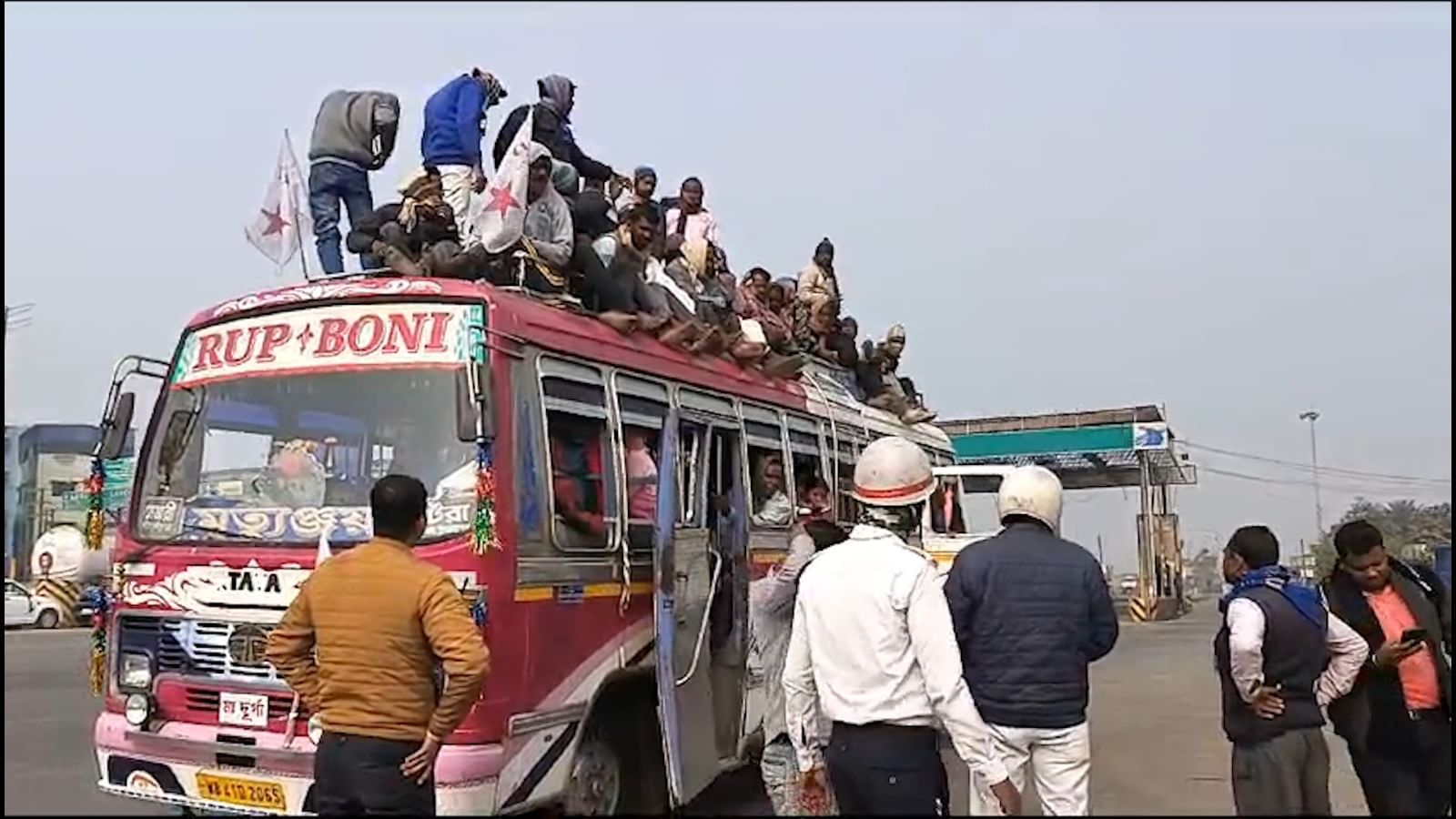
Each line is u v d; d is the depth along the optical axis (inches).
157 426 277.4
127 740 257.3
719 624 329.7
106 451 277.7
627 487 295.6
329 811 193.8
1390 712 236.8
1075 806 203.0
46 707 361.1
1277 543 226.1
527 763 250.1
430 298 263.6
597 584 277.7
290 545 252.2
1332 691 231.8
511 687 245.8
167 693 256.2
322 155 373.7
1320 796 217.8
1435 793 236.5
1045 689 202.1
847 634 193.0
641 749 300.2
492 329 258.1
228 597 252.8
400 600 194.5
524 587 252.1
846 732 192.7
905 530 201.9
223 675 250.5
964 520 534.9
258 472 263.9
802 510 396.2
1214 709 481.7
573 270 330.3
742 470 352.5
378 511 201.8
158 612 259.1
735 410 356.5
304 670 205.2
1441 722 236.4
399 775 192.7
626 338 311.3
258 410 268.7
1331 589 244.2
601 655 277.3
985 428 1231.5
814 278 575.5
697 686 299.1
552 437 270.1
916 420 585.0
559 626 262.8
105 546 274.7
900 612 190.9
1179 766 334.0
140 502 272.2
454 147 345.4
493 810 238.8
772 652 312.5
